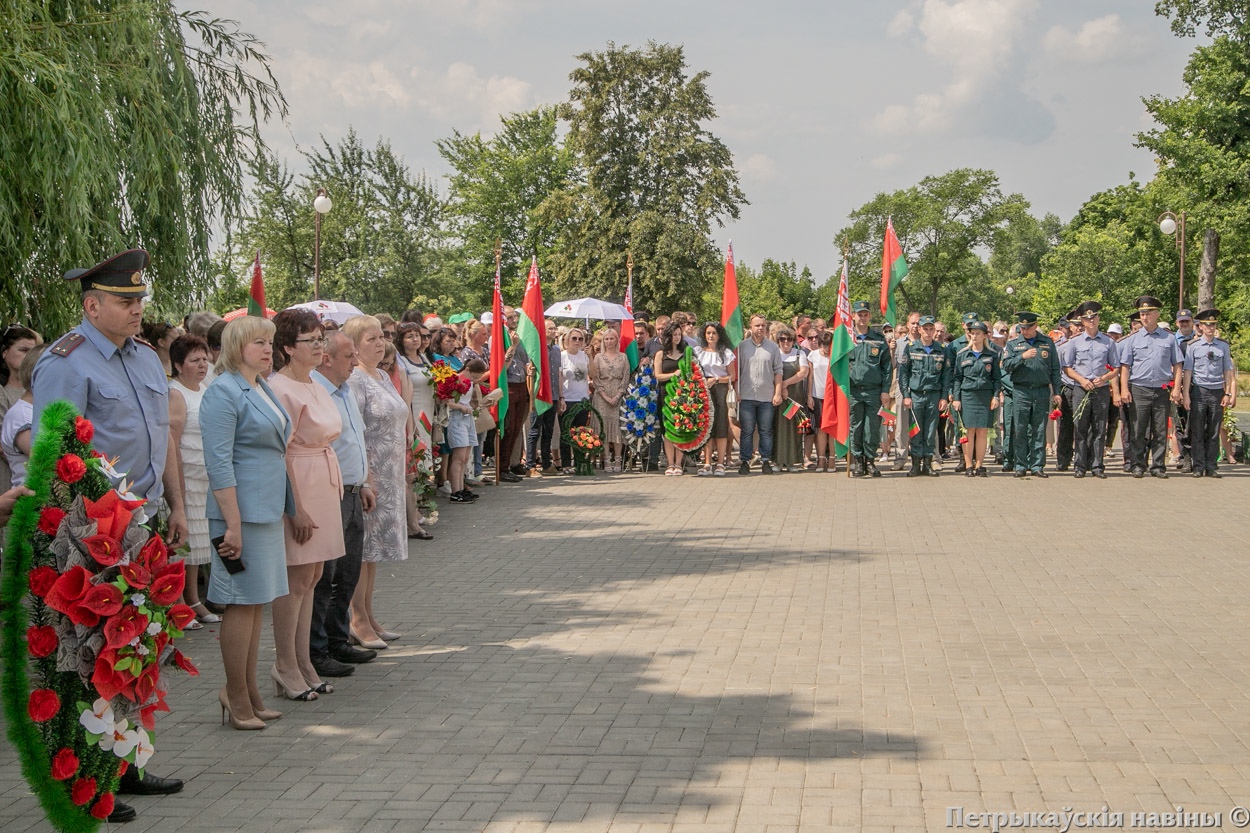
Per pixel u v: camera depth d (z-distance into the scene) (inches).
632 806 185.8
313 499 249.8
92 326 222.5
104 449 219.5
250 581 227.0
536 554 415.5
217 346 331.9
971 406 636.1
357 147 2290.8
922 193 3501.5
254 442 228.1
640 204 2117.4
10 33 362.9
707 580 366.6
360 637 287.6
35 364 240.4
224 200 460.1
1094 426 626.2
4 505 212.5
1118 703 236.2
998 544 425.7
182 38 450.0
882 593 344.5
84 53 390.6
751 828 176.2
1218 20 1632.6
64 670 172.7
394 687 256.1
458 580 371.6
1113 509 510.6
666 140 2076.8
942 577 367.2
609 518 498.3
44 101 355.6
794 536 448.5
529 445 655.8
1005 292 3902.6
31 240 385.1
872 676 257.9
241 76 466.6
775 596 342.0
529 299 630.5
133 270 220.5
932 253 3496.6
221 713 241.6
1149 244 1921.8
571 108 2132.1
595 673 264.1
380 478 288.2
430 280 2081.7
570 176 2635.3
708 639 292.8
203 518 316.5
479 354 603.5
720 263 2090.3
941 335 649.6
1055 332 762.2
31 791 183.8
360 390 286.5
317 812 186.7
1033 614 315.6
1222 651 275.7
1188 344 634.2
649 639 293.7
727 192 2076.8
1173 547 415.2
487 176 2598.4
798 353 668.1
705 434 645.3
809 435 690.2
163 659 186.7
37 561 175.3
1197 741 212.5
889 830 174.7
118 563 175.9
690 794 190.4
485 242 2613.2
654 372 663.1
